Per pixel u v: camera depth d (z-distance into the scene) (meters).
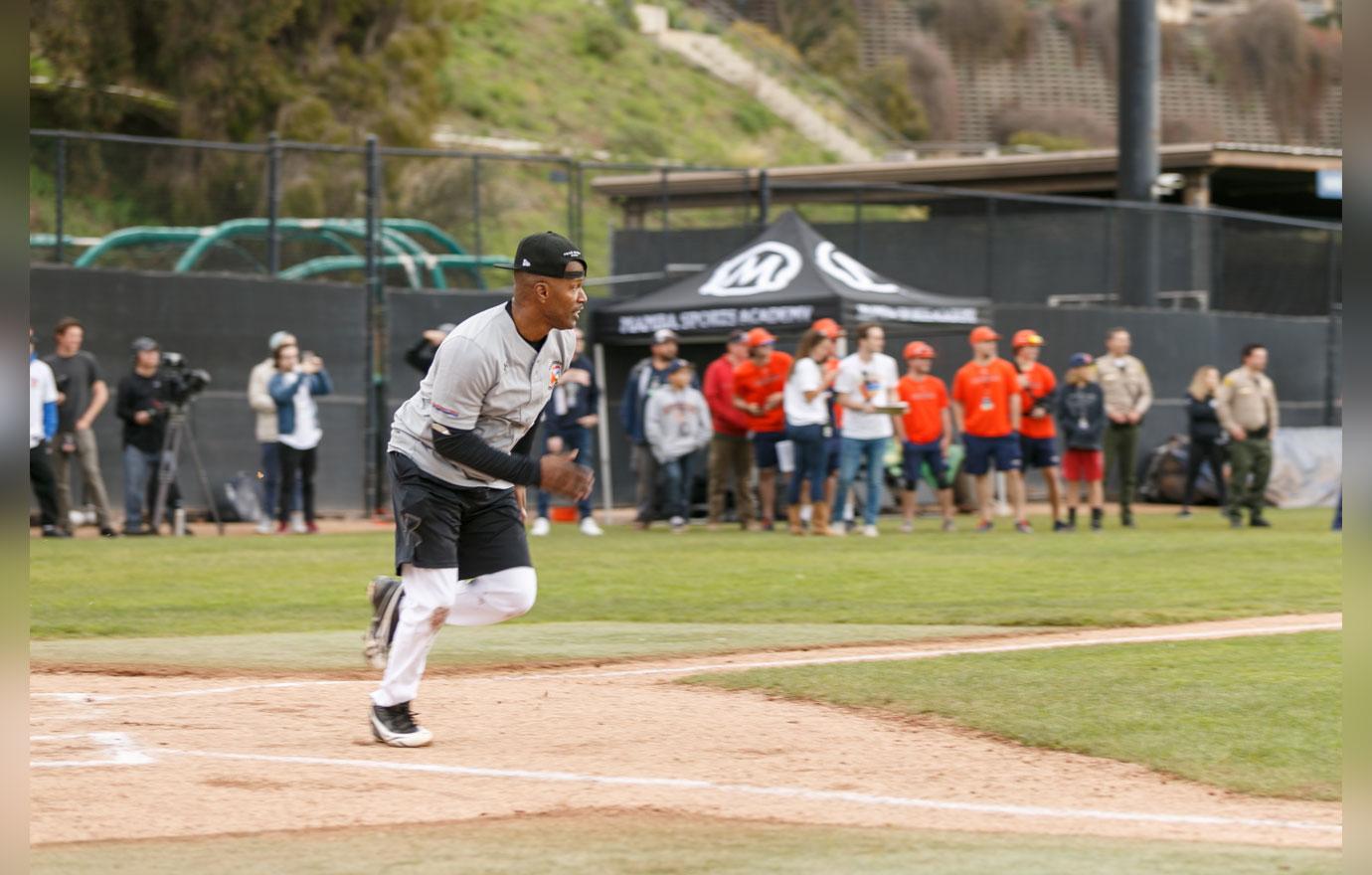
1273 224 58.56
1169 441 51.19
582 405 36.47
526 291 12.38
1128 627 20.75
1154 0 57.69
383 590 13.66
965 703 14.74
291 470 38.62
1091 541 35.03
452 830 10.30
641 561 30.25
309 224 48.28
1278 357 56.78
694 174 55.78
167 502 39.97
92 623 21.19
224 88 69.25
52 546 33.22
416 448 12.84
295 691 16.16
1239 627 20.23
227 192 49.16
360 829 10.33
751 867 9.33
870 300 39.03
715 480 39.69
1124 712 14.09
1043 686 15.41
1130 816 10.84
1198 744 12.87
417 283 48.16
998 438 38.00
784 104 109.06
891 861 9.45
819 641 19.62
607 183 57.41
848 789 11.65
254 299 42.44
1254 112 159.25
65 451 35.94
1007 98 145.38
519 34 101.00
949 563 29.73
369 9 77.94
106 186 46.69
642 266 52.09
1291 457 51.00
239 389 42.28
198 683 16.73
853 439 36.69
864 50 140.38
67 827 10.31
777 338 45.12
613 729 13.99
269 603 23.72
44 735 13.57
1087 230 54.78
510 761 12.63
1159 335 52.97
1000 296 54.94
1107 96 150.00
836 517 38.25
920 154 109.50
